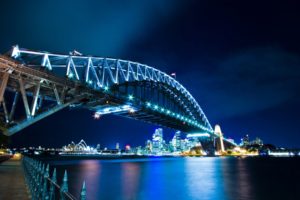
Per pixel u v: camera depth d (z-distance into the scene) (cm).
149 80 10231
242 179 6462
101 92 5862
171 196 3931
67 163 14788
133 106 7381
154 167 11250
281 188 4928
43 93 4909
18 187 1753
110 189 4428
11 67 3825
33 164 1631
